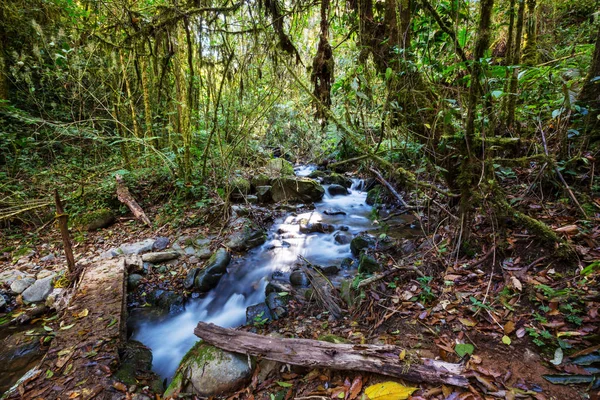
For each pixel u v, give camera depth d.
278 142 7.27
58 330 2.63
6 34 5.58
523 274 2.25
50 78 5.40
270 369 2.13
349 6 3.41
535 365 1.66
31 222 4.64
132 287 3.59
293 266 3.97
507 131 3.20
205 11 3.71
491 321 2.02
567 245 2.21
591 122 2.69
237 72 4.66
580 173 2.76
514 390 1.55
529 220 2.42
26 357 2.54
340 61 3.98
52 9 5.70
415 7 2.84
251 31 3.72
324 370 1.99
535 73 3.06
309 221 5.29
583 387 1.49
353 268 3.63
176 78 4.77
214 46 4.50
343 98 3.49
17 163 5.15
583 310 1.85
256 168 7.02
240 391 2.05
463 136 2.52
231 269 4.00
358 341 2.23
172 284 3.71
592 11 4.64
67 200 4.93
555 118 3.03
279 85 4.50
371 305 2.58
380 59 3.12
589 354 1.61
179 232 4.66
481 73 2.13
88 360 2.28
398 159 4.09
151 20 3.95
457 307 2.23
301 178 6.51
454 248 2.82
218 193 5.30
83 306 2.89
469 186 2.58
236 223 4.84
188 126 5.09
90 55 4.70
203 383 2.10
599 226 2.33
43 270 3.71
